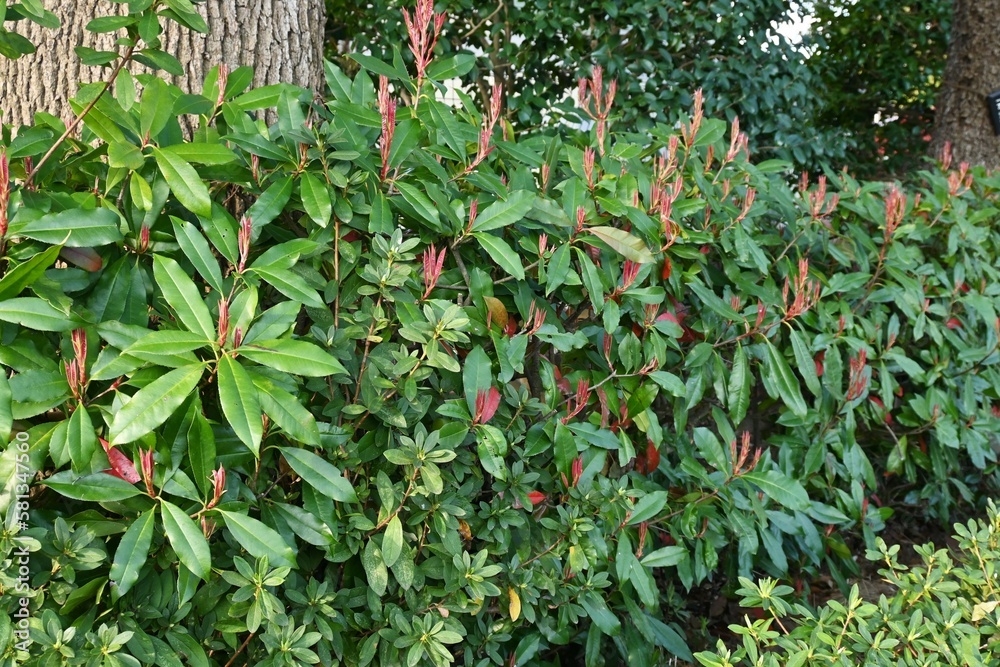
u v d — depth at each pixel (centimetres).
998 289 311
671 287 240
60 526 153
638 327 238
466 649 200
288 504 175
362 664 180
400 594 190
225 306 151
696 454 264
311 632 168
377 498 190
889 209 286
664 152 300
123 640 150
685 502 246
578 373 227
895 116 787
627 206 221
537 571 204
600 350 230
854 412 300
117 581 149
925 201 325
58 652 148
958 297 309
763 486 236
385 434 188
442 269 212
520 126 526
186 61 263
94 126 179
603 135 251
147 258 178
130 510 162
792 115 564
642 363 229
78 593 154
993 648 192
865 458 281
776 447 312
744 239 253
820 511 269
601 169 243
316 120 217
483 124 224
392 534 174
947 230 325
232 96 217
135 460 153
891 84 746
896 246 284
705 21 510
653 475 273
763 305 253
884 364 290
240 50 271
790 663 179
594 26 500
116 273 171
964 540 223
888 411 296
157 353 147
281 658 164
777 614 196
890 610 201
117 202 184
